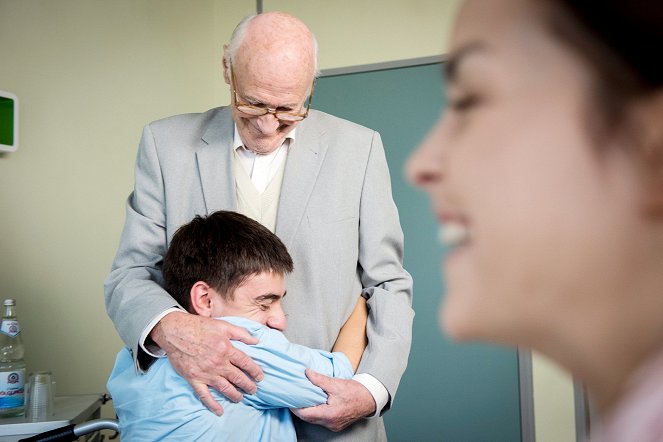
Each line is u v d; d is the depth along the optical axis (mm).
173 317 1243
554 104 164
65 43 2816
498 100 171
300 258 1409
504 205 166
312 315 1386
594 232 160
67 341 2766
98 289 2883
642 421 153
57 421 1851
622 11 159
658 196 157
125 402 1277
